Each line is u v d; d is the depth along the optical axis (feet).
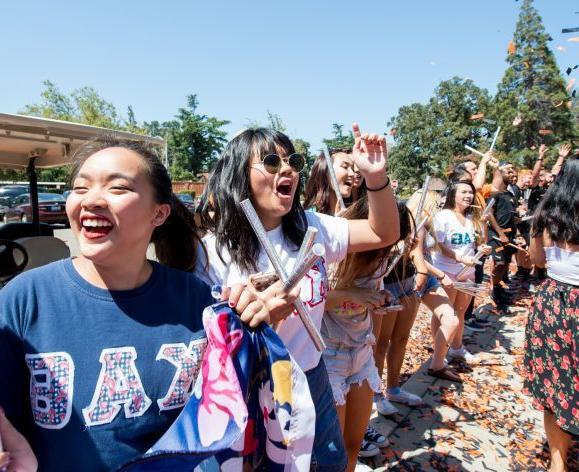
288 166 5.28
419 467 9.14
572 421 7.80
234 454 3.91
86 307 3.54
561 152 20.38
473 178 15.47
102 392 3.41
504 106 82.58
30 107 127.24
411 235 8.43
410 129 133.69
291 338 5.45
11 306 3.37
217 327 3.76
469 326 17.90
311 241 3.88
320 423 5.58
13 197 51.93
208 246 5.53
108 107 132.67
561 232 8.04
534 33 79.30
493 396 12.26
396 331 11.25
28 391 3.38
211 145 217.36
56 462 3.30
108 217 3.47
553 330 8.15
